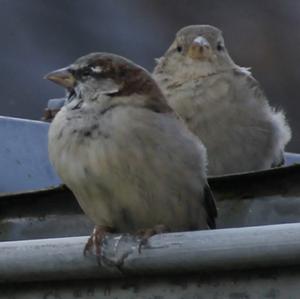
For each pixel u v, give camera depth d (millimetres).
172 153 6379
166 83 9828
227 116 9516
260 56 15219
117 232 6676
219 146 9508
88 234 6887
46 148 7656
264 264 4852
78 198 6520
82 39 14625
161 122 6395
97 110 6383
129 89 6543
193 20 15273
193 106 9570
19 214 6996
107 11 14836
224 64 9820
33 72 14219
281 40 15234
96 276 5227
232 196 6664
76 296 5273
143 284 5148
